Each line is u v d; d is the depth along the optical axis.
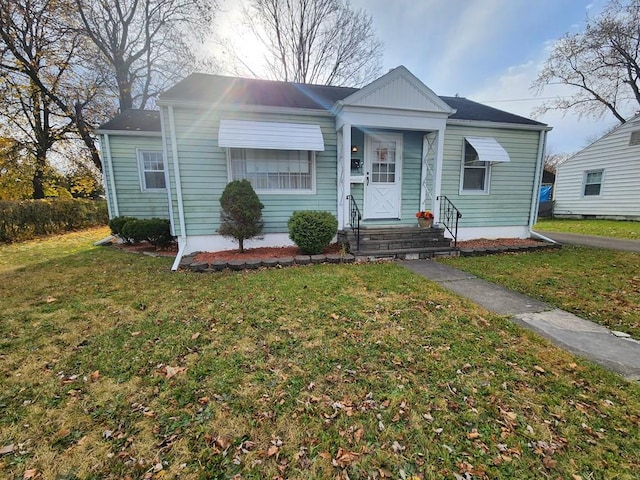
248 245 7.02
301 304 3.90
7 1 10.83
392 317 3.51
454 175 8.02
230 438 1.85
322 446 1.79
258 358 2.70
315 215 6.27
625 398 2.14
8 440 1.83
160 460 1.70
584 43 16.53
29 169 13.65
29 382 2.38
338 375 2.45
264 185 6.97
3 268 5.90
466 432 1.88
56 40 12.18
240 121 6.37
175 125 6.25
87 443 1.81
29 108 13.01
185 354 2.78
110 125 9.48
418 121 6.79
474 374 2.44
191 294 4.33
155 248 8.21
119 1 13.09
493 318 3.46
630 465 1.63
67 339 3.06
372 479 1.58
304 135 6.46
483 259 6.40
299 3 16.30
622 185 13.17
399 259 6.39
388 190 7.86
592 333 3.12
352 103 6.37
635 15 14.91
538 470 1.62
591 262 5.98
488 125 7.87
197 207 6.61
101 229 13.07
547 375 2.42
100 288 4.63
